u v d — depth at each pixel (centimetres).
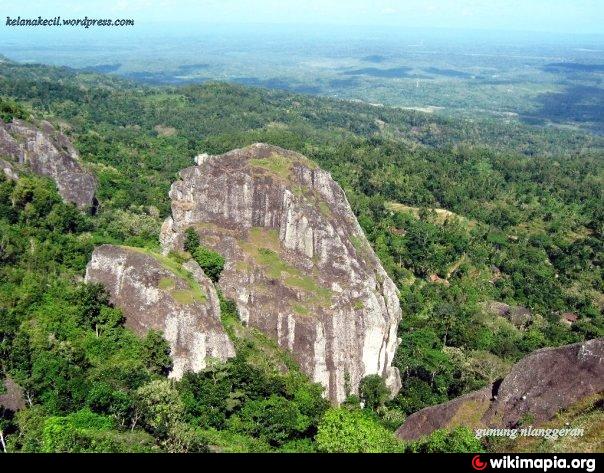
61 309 7100
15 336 6594
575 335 12025
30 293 7288
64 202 11000
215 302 7725
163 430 5584
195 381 6600
